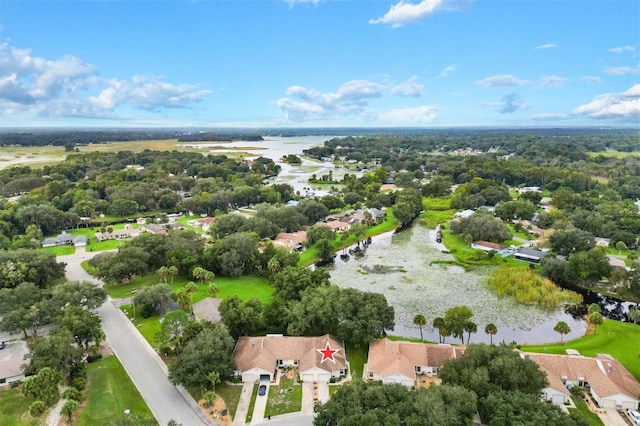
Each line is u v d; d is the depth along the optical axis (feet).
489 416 225.15
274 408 255.50
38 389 242.99
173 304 387.34
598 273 443.73
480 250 565.94
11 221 655.35
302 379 283.18
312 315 331.57
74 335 300.20
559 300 419.33
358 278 501.56
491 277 487.61
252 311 333.42
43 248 590.96
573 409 249.14
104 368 296.30
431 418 201.26
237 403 260.42
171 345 314.76
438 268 533.55
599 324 346.13
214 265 490.90
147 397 265.54
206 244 601.62
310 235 602.85
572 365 283.18
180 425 221.25
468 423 212.02
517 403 217.97
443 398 221.25
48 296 363.15
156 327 357.61
